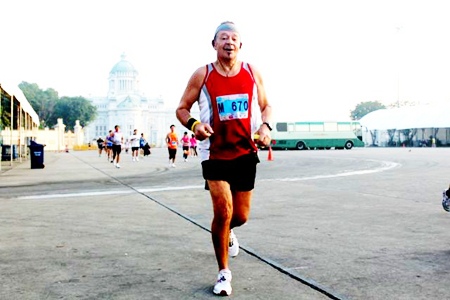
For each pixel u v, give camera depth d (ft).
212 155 11.60
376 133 264.11
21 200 29.63
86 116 407.23
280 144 168.25
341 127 174.40
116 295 11.23
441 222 20.22
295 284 11.86
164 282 12.23
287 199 28.32
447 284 11.64
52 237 18.17
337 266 13.42
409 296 10.78
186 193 32.48
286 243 16.55
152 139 520.01
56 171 59.98
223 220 11.36
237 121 11.58
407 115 239.50
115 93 546.67
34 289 11.73
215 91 11.62
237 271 13.10
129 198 30.12
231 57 11.66
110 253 15.49
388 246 15.87
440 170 51.39
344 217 21.84
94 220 21.95
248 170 11.88
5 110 104.17
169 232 18.97
